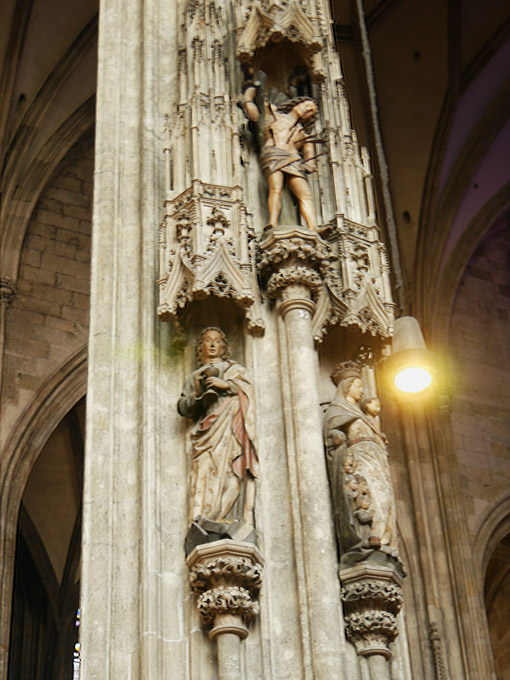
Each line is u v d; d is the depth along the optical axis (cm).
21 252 2106
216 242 742
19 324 2047
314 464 679
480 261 2459
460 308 2367
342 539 668
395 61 2295
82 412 2322
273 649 631
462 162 2367
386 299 777
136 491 691
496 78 2341
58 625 2319
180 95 835
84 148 2273
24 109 2158
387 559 659
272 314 751
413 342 981
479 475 2147
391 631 642
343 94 880
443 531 2027
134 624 644
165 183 799
